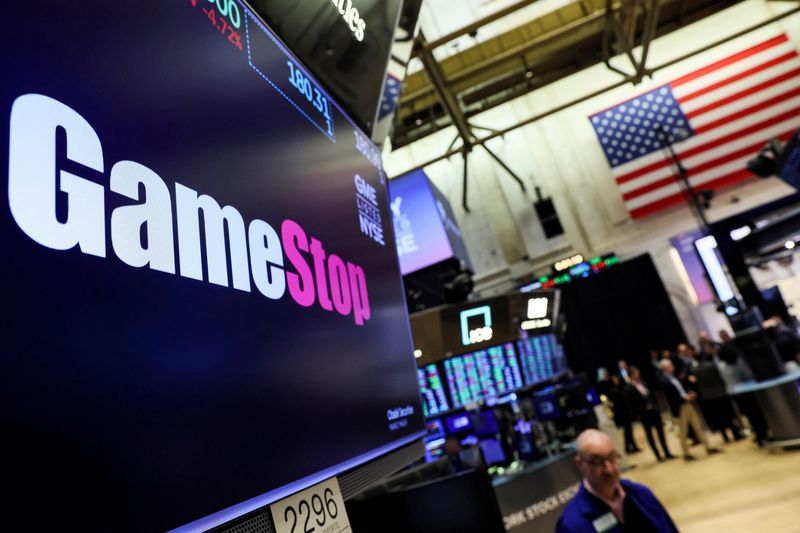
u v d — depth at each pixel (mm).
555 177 12125
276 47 1334
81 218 626
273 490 817
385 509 1811
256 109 1129
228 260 885
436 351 4531
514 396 5113
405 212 6180
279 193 1124
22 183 565
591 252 11625
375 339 1404
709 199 9781
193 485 664
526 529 4008
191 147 870
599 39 11727
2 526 443
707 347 7281
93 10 740
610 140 11547
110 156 696
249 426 805
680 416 6695
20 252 541
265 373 888
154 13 875
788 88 10422
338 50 1636
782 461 5418
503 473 4426
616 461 1840
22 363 507
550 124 12391
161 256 736
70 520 501
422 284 6039
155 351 673
